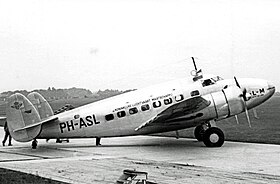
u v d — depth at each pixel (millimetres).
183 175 12953
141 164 15586
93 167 14945
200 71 22406
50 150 21078
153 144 23250
